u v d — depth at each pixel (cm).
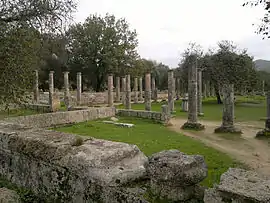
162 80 5897
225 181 233
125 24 4181
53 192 343
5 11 795
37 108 2172
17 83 744
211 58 3152
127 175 284
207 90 4512
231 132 1264
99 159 293
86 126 1399
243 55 3131
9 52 723
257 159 763
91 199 288
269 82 4891
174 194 262
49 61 3953
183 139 1048
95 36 3919
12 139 424
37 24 862
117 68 3944
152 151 807
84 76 4328
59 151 341
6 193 347
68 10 956
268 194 204
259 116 1914
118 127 1379
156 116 1653
